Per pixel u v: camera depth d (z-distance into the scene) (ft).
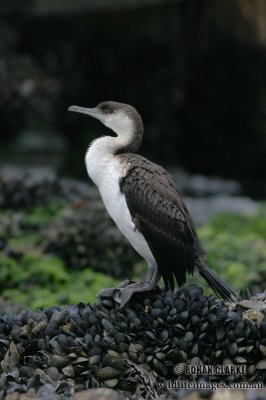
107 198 29.50
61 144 91.25
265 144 92.63
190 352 26.96
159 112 91.76
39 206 52.80
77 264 45.32
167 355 26.84
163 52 90.99
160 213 28.27
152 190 28.35
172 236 28.37
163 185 28.60
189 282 40.86
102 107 30.86
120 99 91.97
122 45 91.40
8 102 84.17
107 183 29.22
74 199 53.78
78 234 45.70
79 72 91.61
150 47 91.04
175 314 27.22
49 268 43.55
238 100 91.76
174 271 28.71
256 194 90.43
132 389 26.40
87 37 91.25
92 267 45.21
